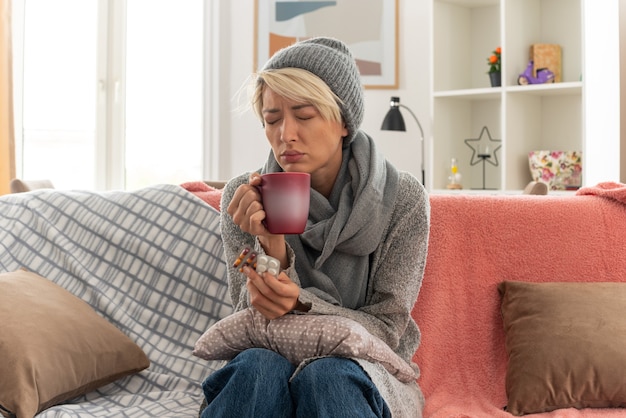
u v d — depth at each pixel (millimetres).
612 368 1676
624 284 1859
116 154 4824
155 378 1885
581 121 4004
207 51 4777
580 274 1941
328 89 1489
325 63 1501
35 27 4715
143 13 4840
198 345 1505
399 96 4637
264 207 1345
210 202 2141
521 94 3988
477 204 1971
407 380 1588
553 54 3953
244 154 4797
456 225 1952
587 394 1686
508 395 1744
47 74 4742
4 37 4402
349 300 1602
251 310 1480
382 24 4621
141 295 2014
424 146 4531
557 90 3850
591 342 1709
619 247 1953
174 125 4875
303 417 1312
